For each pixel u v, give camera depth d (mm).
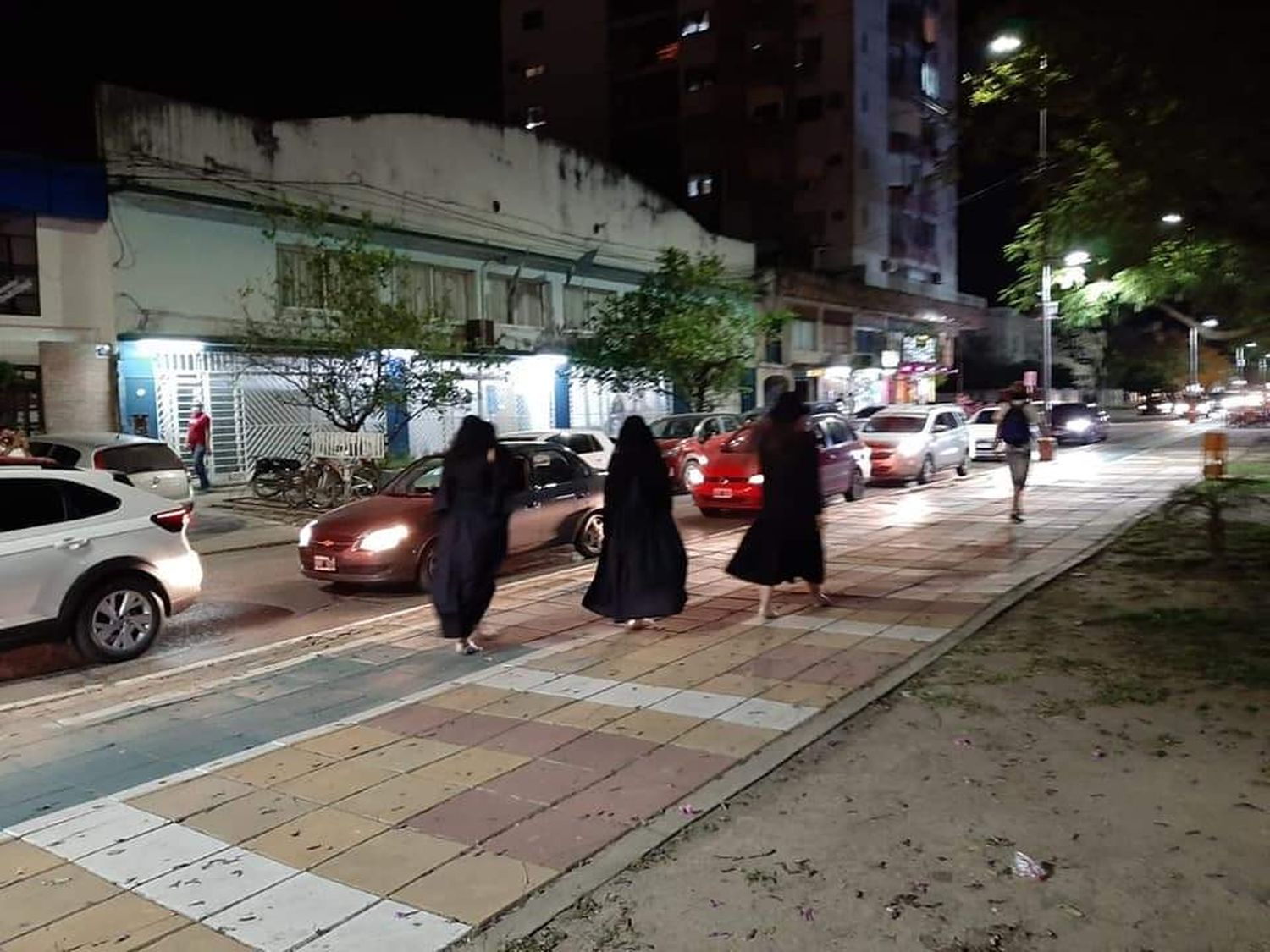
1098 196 8977
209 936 3549
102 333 19469
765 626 7867
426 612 9070
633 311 27484
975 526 13305
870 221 52094
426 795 4750
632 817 4430
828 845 4086
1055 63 7191
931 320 51250
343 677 6922
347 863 4074
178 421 20688
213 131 20906
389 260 19328
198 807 4711
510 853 4117
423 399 20250
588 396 30672
